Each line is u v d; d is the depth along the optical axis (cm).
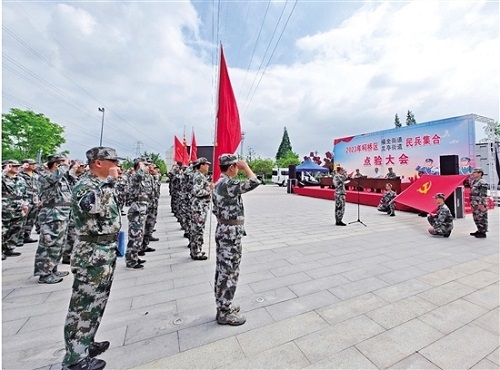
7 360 184
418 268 365
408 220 767
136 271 362
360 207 1082
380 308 256
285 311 252
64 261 396
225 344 203
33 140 2306
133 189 379
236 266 233
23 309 256
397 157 1328
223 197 234
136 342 204
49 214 323
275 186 2978
